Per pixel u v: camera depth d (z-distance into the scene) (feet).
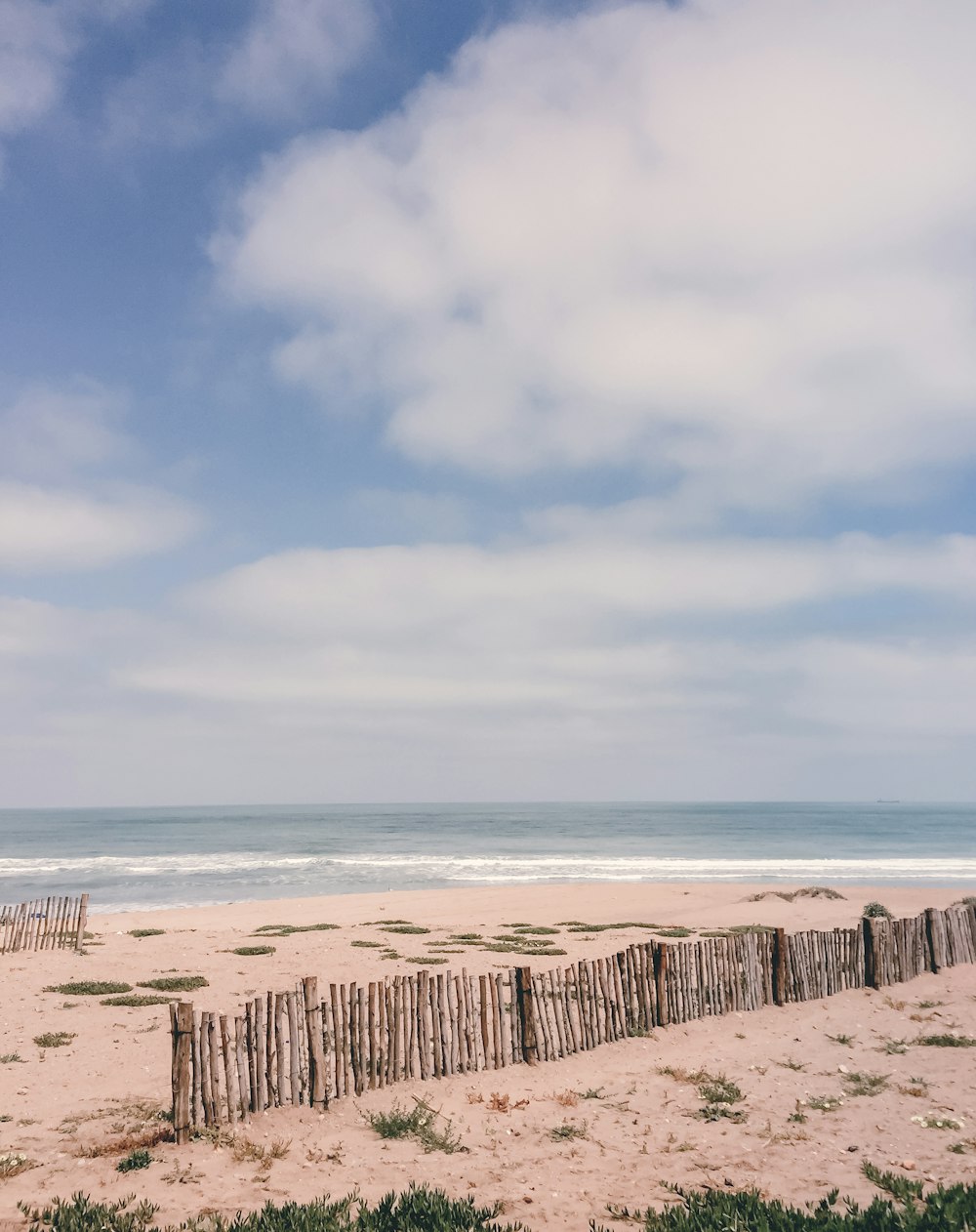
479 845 343.26
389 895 142.61
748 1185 23.59
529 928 90.17
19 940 71.26
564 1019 39.27
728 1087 33.47
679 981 45.11
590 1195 23.11
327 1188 23.85
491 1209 21.97
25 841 389.60
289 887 181.68
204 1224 20.97
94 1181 24.27
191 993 53.01
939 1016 45.93
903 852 307.37
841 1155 26.04
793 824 559.79
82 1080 35.37
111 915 118.01
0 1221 21.39
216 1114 28.68
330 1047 32.14
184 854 295.89
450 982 36.65
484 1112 30.94
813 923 96.07
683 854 292.81
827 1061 37.73
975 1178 23.68
